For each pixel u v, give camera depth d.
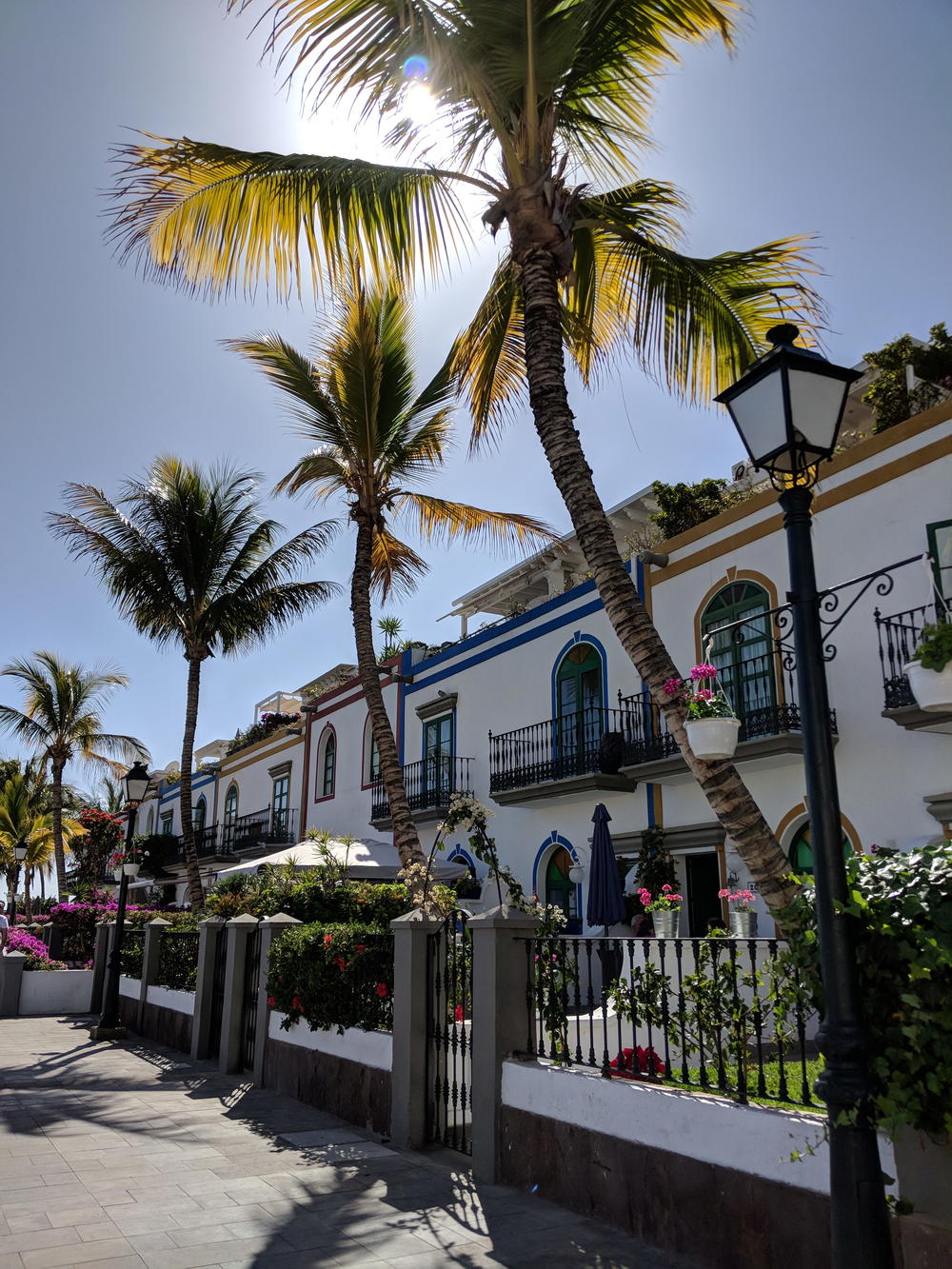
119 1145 7.20
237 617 20.55
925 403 12.41
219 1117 8.32
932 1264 3.49
